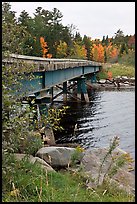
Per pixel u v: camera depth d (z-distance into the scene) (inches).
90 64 1412.4
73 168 298.5
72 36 3550.7
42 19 2987.2
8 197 176.2
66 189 213.6
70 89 1428.4
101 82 1978.3
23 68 216.8
